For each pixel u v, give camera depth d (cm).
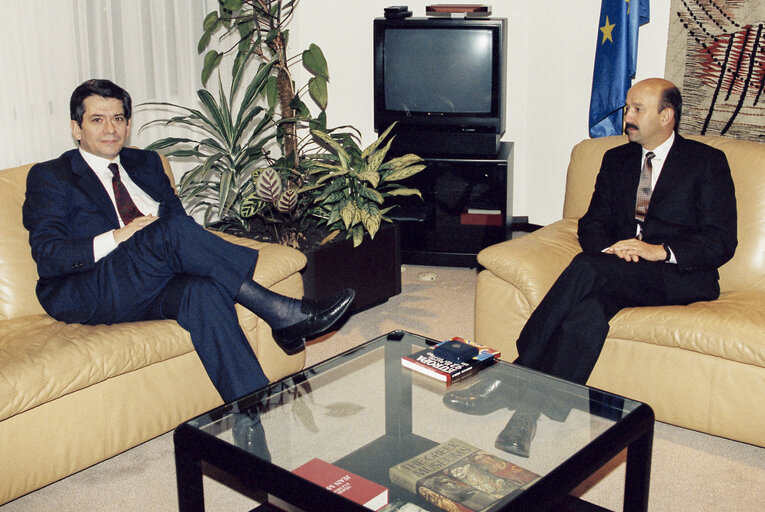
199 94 300
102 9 299
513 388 190
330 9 391
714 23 317
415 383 195
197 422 171
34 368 194
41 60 281
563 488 149
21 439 194
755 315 215
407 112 365
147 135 329
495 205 374
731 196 239
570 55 388
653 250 235
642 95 240
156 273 221
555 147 407
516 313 249
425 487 160
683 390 222
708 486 203
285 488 151
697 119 331
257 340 245
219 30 349
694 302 236
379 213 310
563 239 263
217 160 317
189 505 173
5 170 241
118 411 213
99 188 237
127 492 207
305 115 324
